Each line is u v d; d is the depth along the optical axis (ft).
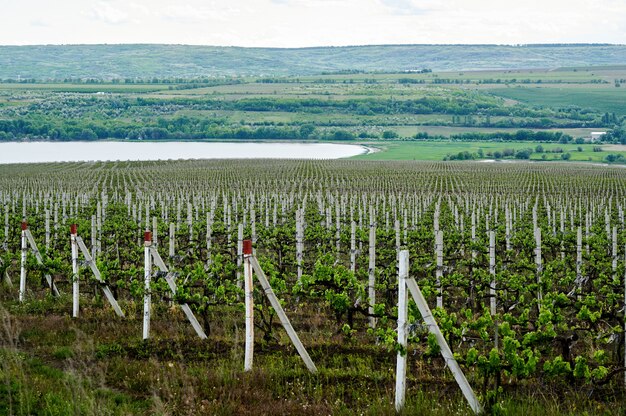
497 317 51.08
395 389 44.04
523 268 83.35
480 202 165.78
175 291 58.80
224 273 75.31
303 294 66.54
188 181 257.14
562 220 126.82
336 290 63.82
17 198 186.70
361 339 58.39
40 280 81.87
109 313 66.95
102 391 44.04
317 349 54.39
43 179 270.26
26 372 47.91
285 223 131.23
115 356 52.85
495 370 43.04
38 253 74.95
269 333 56.18
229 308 68.49
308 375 47.60
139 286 67.21
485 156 523.70
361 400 43.29
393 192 220.64
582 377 45.60
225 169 327.67
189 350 54.29
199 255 95.86
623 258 102.06
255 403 43.01
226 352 53.42
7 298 74.02
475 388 45.34
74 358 51.39
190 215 115.03
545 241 101.71
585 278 76.18
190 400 42.37
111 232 114.52
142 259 96.68
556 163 441.27
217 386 45.50
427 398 42.88
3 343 55.01
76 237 66.08
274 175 289.74
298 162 395.75
